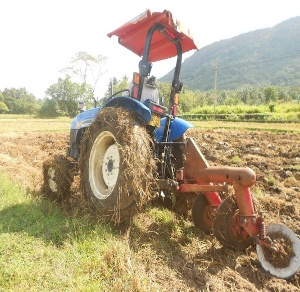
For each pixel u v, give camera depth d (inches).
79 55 1829.5
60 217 133.7
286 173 246.7
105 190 136.3
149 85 146.6
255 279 105.3
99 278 88.2
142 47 175.8
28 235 112.3
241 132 501.4
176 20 135.2
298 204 184.2
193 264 109.7
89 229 118.2
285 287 100.0
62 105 1985.7
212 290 94.8
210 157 306.2
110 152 134.1
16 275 85.5
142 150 118.0
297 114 1058.7
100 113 138.5
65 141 442.9
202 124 755.4
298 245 103.9
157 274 99.2
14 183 187.6
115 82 1846.7
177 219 150.9
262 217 109.9
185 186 126.4
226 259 115.1
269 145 362.6
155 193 125.8
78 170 161.6
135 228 129.7
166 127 149.5
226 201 119.2
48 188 169.5
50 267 91.5
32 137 490.9
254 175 107.7
